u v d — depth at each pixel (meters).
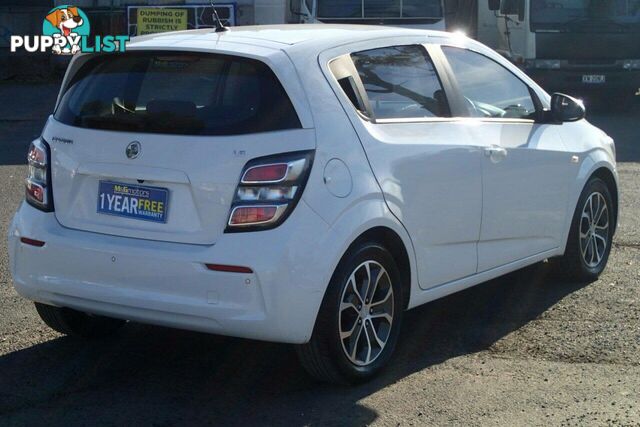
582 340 5.79
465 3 17.55
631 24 16.66
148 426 4.65
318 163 4.78
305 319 4.70
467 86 6.00
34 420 4.72
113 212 4.95
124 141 4.93
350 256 4.91
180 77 5.02
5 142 13.93
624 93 17.44
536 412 4.77
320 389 5.09
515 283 6.98
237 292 4.61
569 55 16.73
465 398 4.95
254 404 4.91
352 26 5.93
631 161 12.22
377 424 4.66
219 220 4.69
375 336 5.18
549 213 6.48
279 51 4.96
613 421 4.65
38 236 5.08
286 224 4.64
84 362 5.50
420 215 5.36
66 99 5.30
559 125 6.71
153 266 4.73
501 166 5.98
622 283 6.96
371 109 5.24
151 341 5.85
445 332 5.98
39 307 5.61
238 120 4.80
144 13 17.89
